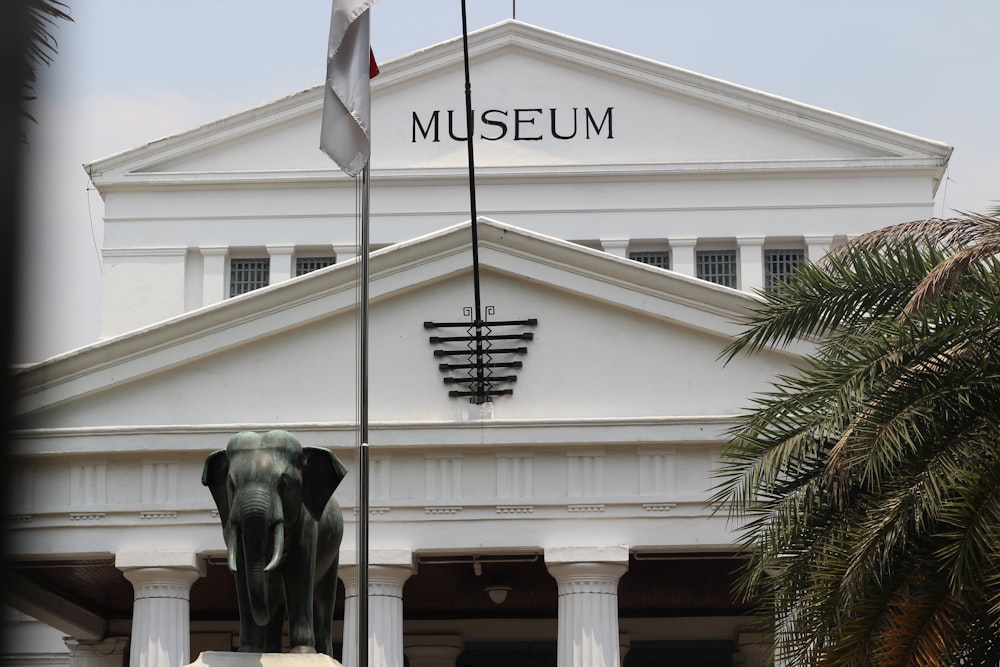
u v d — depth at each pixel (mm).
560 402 32469
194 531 31703
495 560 32438
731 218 45875
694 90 46438
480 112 46500
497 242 32781
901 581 16906
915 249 19453
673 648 42312
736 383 32469
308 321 32906
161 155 46438
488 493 31688
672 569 36844
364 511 19297
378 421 31938
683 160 46250
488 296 33000
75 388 32531
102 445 31734
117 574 35438
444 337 32719
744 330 32344
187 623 31656
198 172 46281
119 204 46219
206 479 15867
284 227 46125
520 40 46531
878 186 45906
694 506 31469
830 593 17203
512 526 31547
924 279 18031
